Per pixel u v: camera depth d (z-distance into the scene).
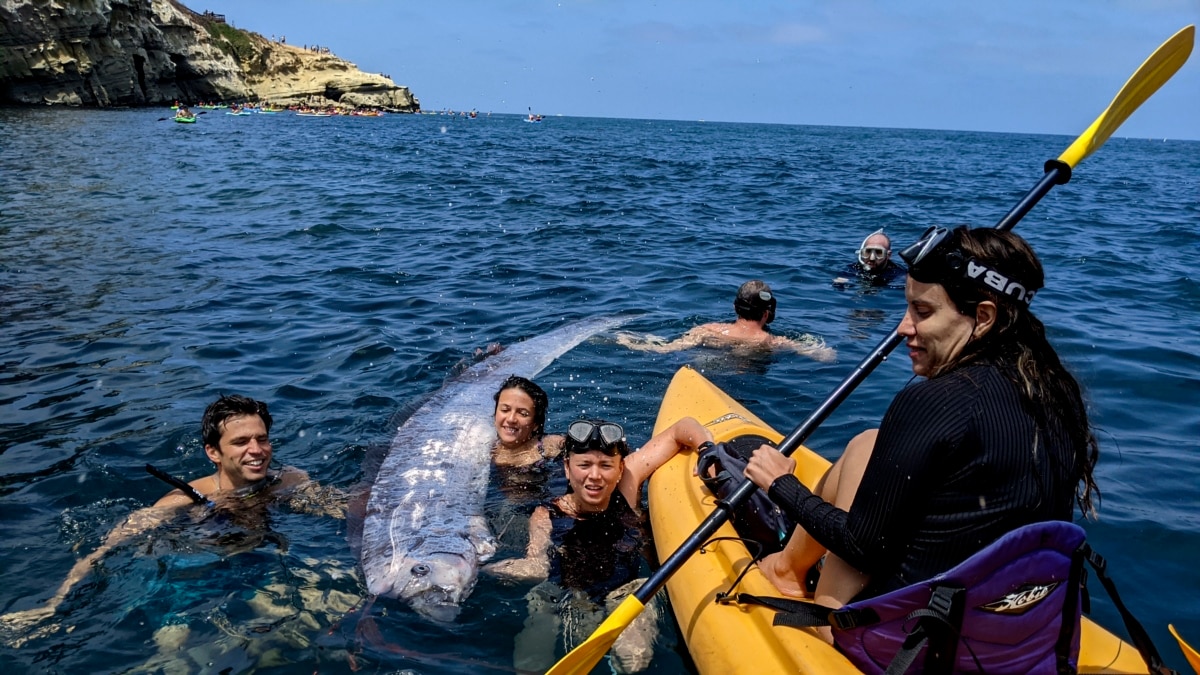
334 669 2.97
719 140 50.25
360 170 19.11
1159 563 3.55
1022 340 2.21
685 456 4.04
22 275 8.15
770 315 6.57
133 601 3.32
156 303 7.34
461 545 3.62
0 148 21.33
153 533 3.79
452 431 4.81
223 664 2.99
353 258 9.32
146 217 11.67
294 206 13.03
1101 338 6.53
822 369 5.90
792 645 2.56
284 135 33.16
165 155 21.22
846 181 20.47
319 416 5.10
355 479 4.37
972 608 2.13
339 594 3.41
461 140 35.88
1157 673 2.32
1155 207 16.06
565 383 5.65
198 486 4.18
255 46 80.50
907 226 12.38
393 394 5.42
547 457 4.60
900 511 2.19
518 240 10.50
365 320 6.96
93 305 7.22
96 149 22.14
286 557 3.65
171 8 61.19
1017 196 17.61
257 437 4.08
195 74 62.28
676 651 3.12
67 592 3.37
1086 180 22.97
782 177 20.91
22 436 4.71
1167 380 5.63
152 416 5.01
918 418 2.16
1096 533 3.76
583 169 21.27
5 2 43.72
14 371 5.67
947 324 2.24
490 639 3.18
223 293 7.71
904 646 2.19
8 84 45.00
